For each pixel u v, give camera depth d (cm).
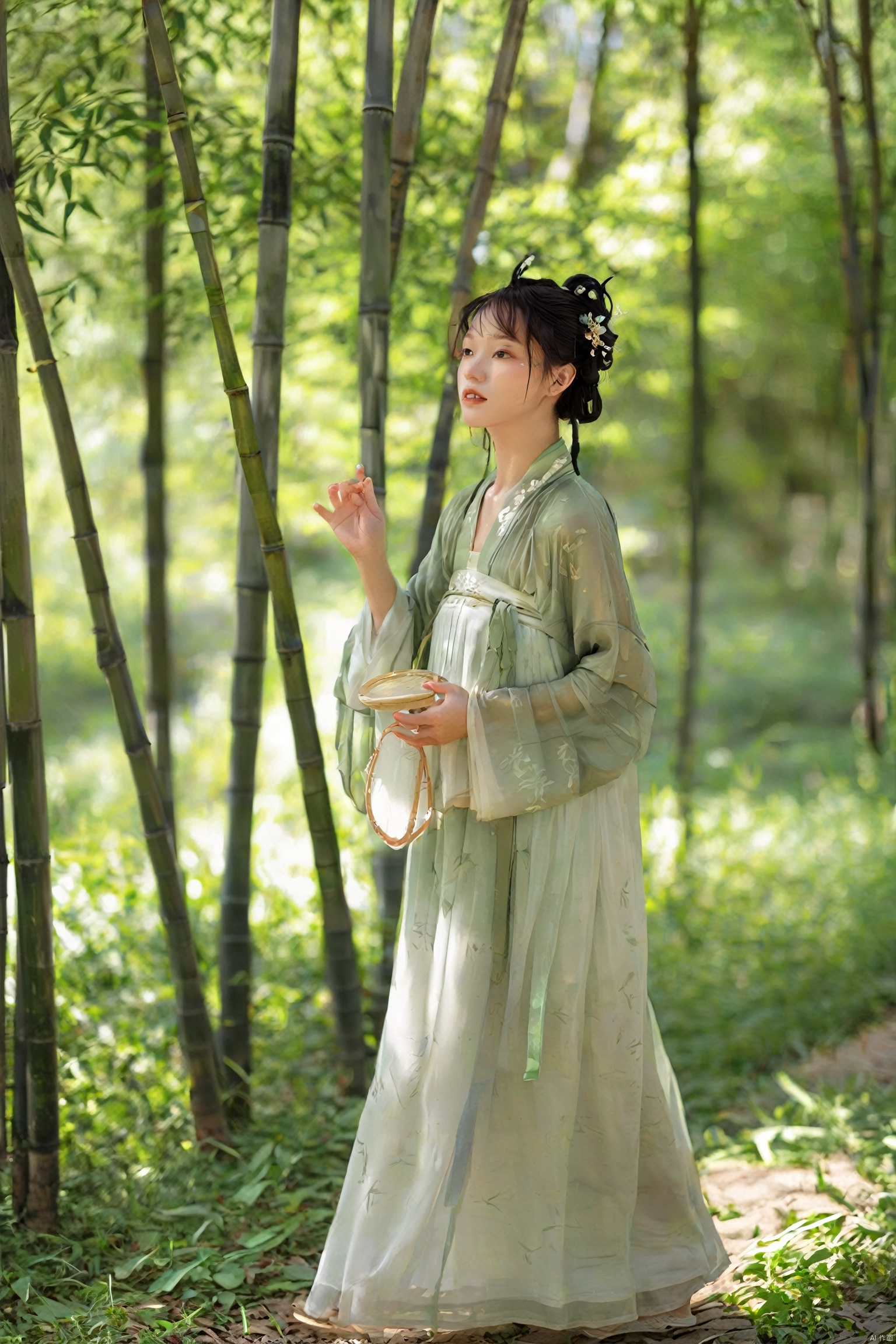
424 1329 317
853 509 1838
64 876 522
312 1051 511
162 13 330
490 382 302
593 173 920
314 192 545
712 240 944
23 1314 316
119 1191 385
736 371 1662
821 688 1573
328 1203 388
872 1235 345
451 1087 301
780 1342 305
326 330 634
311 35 575
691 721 824
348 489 319
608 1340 309
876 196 714
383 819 325
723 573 2016
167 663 600
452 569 329
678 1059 554
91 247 654
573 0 807
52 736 1294
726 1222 386
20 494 340
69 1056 419
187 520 1102
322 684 1166
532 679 303
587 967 304
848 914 714
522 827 303
